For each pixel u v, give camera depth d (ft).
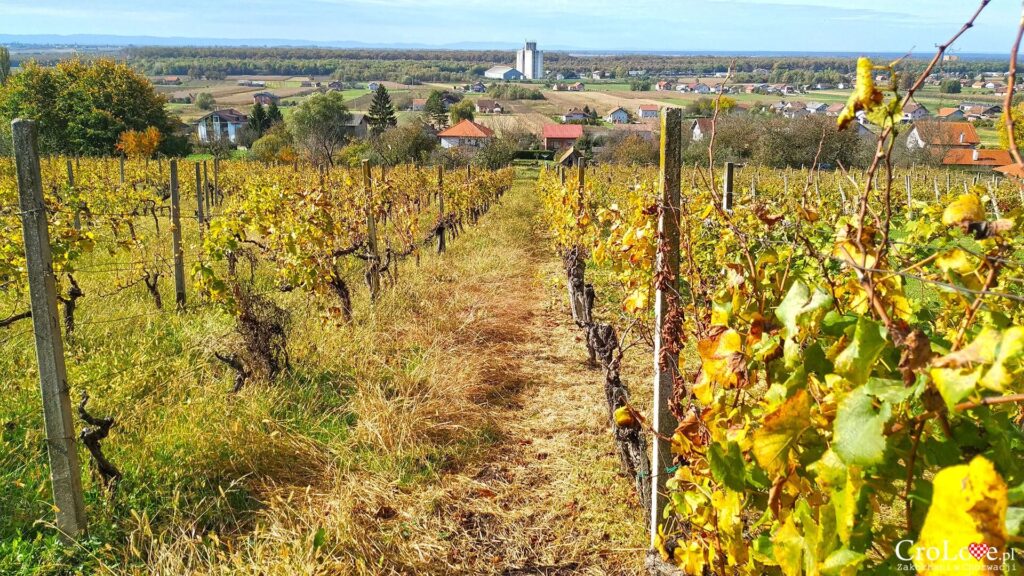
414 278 28.53
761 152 90.84
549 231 51.55
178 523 11.33
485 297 27.22
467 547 12.00
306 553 10.37
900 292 6.15
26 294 21.63
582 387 19.11
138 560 10.76
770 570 7.06
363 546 11.22
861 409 4.89
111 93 180.86
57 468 10.78
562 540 12.18
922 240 11.39
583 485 13.75
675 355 10.16
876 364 5.38
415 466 14.21
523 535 12.35
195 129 297.12
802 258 11.27
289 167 77.10
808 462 5.75
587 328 20.74
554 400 18.22
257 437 13.82
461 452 15.05
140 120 181.78
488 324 23.79
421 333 21.03
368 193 26.25
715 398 7.66
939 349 5.07
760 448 5.61
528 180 144.05
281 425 14.56
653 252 13.38
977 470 3.63
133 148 168.14
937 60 4.46
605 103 442.91
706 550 8.57
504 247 42.14
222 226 24.02
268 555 10.58
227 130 299.17
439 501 13.15
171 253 32.04
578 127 266.77
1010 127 3.73
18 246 19.47
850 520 5.11
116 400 14.51
